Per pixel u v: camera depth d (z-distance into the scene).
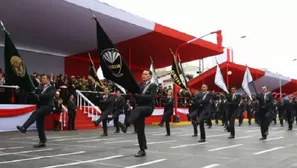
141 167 6.31
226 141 11.45
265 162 6.94
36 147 9.30
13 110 16.30
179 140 11.80
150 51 26.53
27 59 23.89
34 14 17.22
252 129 18.95
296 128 20.48
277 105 25.44
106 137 12.93
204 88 11.40
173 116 25.88
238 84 42.72
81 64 27.72
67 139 11.96
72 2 15.73
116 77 7.87
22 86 8.77
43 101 8.91
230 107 12.85
